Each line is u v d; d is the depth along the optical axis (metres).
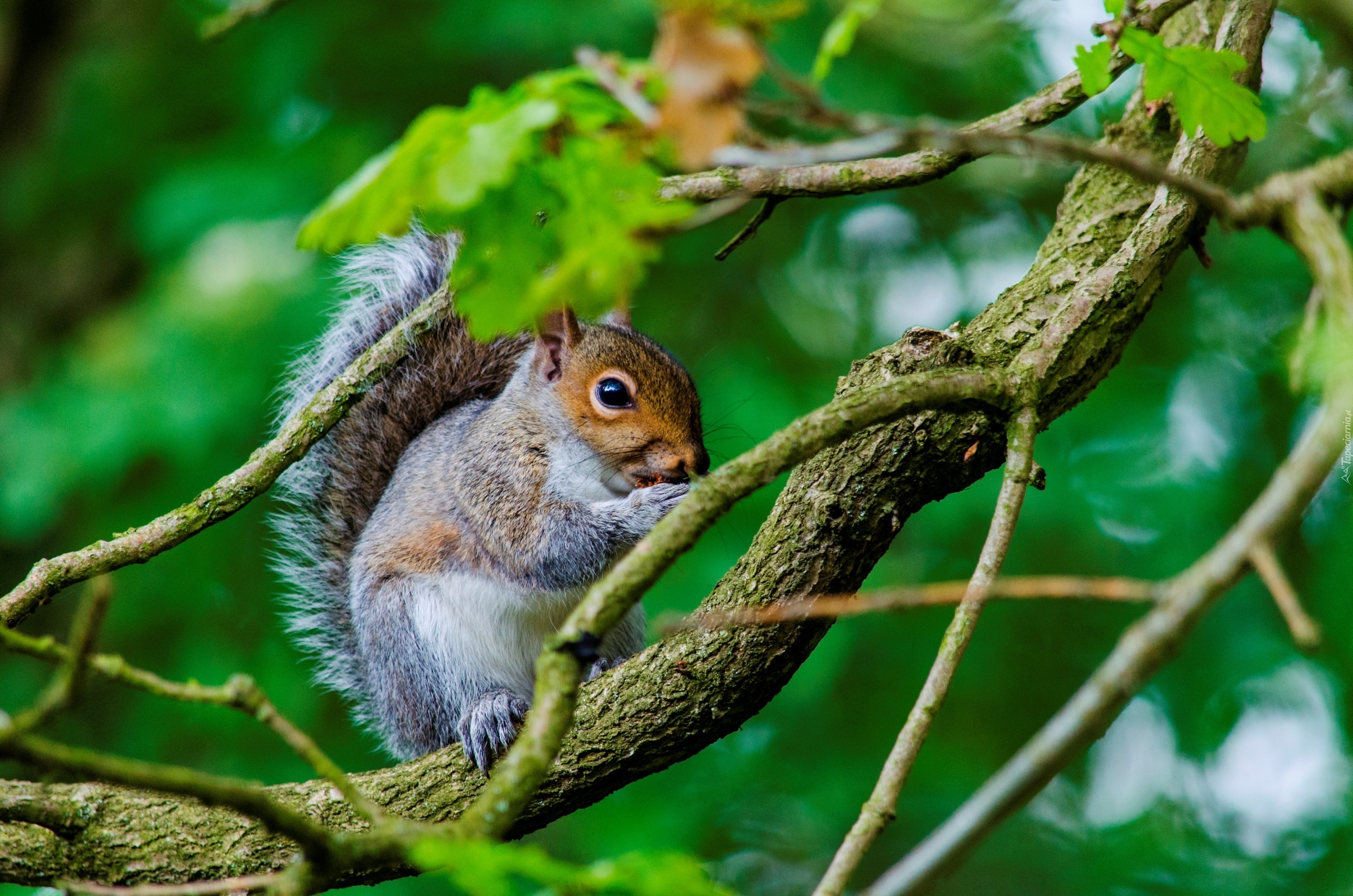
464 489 9.15
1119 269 6.45
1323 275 3.99
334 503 9.91
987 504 12.75
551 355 9.30
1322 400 4.12
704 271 14.61
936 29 14.27
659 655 6.57
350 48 14.03
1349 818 13.58
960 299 14.98
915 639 13.34
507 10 12.97
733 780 12.78
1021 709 13.57
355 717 9.75
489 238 4.39
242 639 13.55
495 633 9.02
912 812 12.83
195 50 14.76
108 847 6.32
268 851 6.37
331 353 9.75
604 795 6.65
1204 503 13.21
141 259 15.43
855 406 5.07
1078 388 6.39
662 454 9.10
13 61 16.27
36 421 13.15
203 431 12.87
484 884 3.59
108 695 14.08
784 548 6.42
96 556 6.57
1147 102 7.00
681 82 3.45
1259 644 13.15
